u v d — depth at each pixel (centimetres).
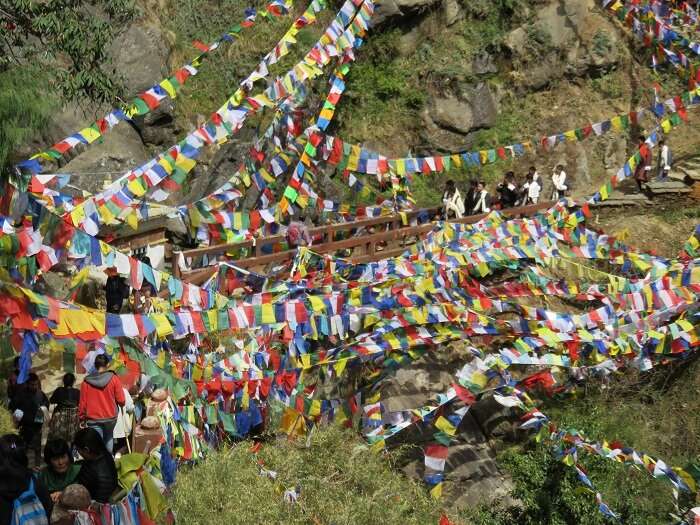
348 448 1409
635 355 1686
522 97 2867
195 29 2747
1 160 1373
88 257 1082
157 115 2419
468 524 1452
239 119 1519
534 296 1942
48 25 1450
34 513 809
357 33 1916
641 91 2888
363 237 1933
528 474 1454
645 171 2467
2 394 1272
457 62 2833
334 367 1428
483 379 1495
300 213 2206
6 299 884
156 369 1104
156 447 1120
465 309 1550
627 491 1470
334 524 1228
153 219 1758
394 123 2792
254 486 1226
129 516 887
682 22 2947
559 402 1709
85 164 2184
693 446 1716
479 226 2045
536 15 2894
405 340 1509
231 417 1295
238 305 1203
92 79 1504
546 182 2736
